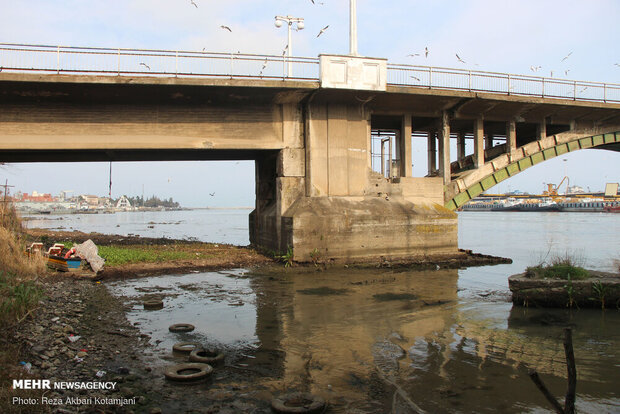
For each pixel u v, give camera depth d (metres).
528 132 32.94
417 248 23.86
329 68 21.92
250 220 30.81
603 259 26.92
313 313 13.29
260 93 22.19
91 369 8.50
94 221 87.19
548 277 14.75
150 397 7.49
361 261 22.72
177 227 67.44
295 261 21.84
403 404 7.48
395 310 13.76
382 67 22.66
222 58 21.19
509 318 13.02
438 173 28.41
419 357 9.73
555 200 146.75
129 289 16.31
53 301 13.30
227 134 22.88
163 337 10.80
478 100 24.66
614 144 31.92
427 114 25.94
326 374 8.72
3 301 11.00
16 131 20.48
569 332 5.57
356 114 24.28
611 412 7.33
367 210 23.19
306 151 23.55
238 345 10.34
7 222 22.55
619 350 10.32
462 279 19.16
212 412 7.01
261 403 7.41
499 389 8.14
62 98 20.86
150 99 21.78
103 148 21.34
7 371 7.55
